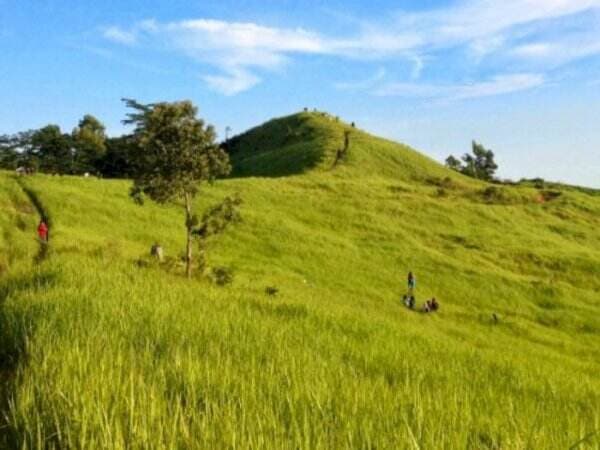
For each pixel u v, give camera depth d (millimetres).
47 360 6891
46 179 70625
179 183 32719
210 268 36438
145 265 33312
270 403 5859
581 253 82562
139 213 66750
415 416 5988
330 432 5129
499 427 6309
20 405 5488
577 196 113250
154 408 5191
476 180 152500
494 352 20672
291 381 7148
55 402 5566
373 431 5328
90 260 25469
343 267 64938
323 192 94875
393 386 8562
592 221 103000
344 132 169875
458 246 80125
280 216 78562
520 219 97688
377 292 59188
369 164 142500
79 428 4941
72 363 6625
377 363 10922
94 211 63781
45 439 4887
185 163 32469
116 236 59312
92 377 5996
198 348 9219
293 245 67938
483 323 52875
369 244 74875
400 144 171125
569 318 60062
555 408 9359
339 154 148500
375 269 66062
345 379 7785
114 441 4645
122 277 19766
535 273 75000
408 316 47531
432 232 84562
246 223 71438
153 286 18812
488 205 102250
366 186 103938
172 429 4859
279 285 49250
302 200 87750
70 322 9320
